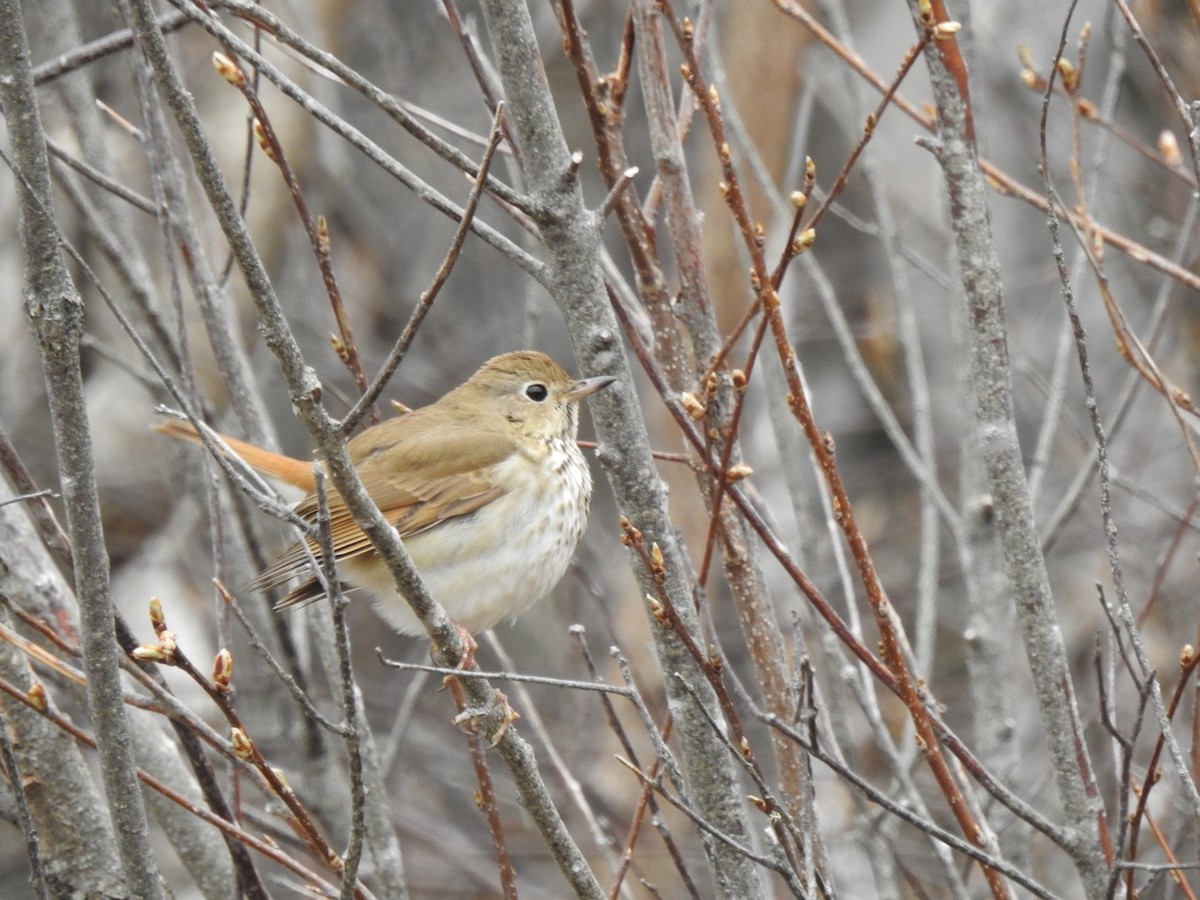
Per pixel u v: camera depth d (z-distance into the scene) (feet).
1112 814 40.63
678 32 24.18
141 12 19.39
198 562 52.29
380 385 21.08
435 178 67.67
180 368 32.91
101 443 58.03
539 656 60.03
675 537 27.94
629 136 64.13
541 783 24.66
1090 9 53.26
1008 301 59.77
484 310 69.21
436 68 68.33
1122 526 53.67
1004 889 24.59
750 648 29.09
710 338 29.27
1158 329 33.94
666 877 52.65
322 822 34.14
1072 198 54.70
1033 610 27.53
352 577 36.01
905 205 59.57
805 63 55.31
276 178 58.85
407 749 60.59
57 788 28.73
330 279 28.58
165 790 23.72
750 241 23.81
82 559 21.48
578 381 37.93
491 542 36.17
